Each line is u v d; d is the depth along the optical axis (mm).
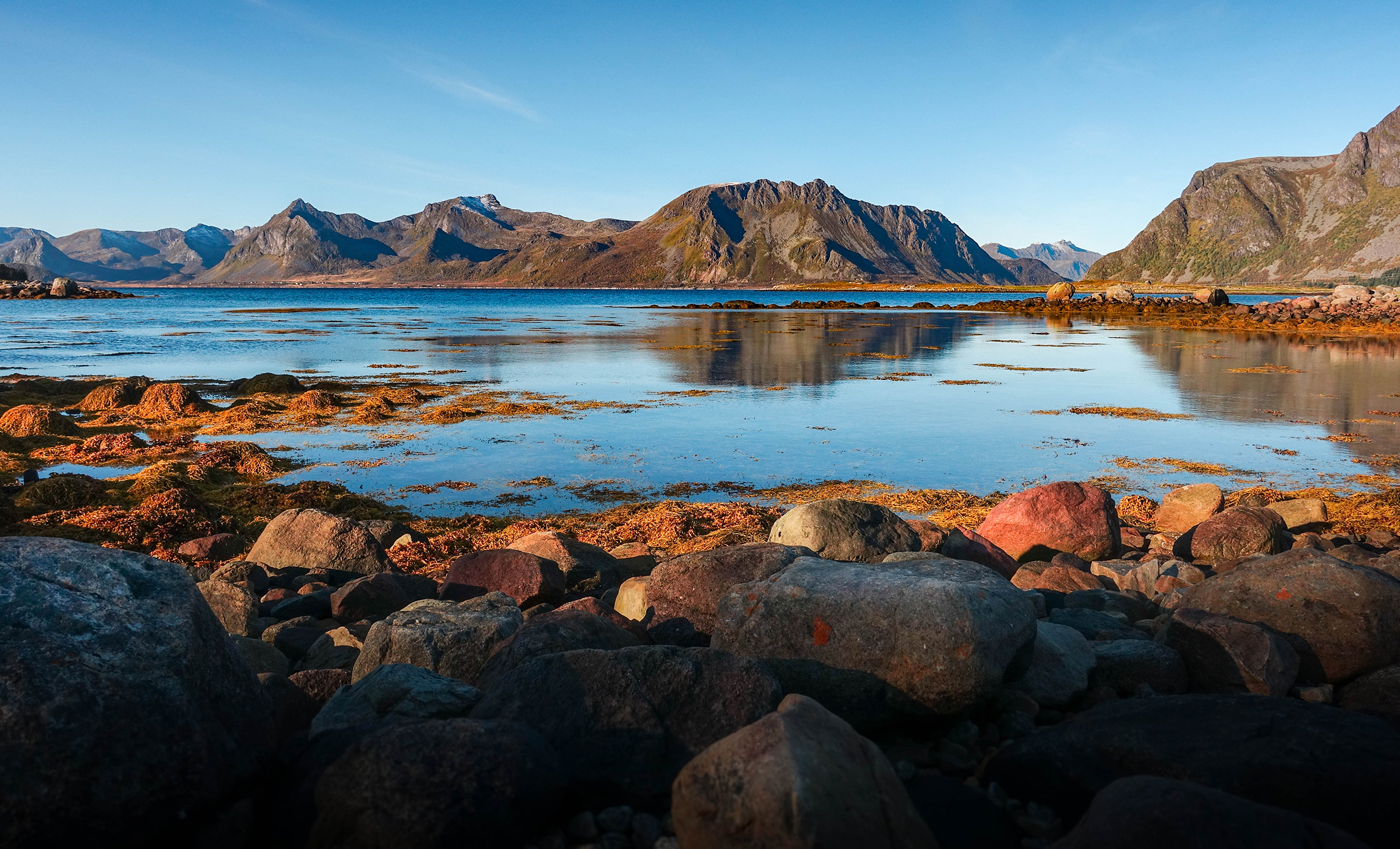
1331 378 35656
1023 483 17672
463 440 22344
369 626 8039
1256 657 5863
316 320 92500
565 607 7227
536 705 4859
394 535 13273
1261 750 4270
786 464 19516
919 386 33656
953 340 61094
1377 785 3996
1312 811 3975
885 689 5215
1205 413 26562
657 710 4738
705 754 3861
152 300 162125
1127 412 26594
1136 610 8289
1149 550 12461
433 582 10266
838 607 5520
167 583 4516
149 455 20578
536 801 4055
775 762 3582
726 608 5957
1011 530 11477
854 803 3566
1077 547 11203
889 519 9445
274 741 4543
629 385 34250
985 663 5121
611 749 4586
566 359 46156
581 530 14070
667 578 7316
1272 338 61750
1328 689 5941
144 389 28297
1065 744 4613
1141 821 3445
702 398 30125
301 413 26312
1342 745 4262
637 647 5117
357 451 21000
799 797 3434
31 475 17062
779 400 29672
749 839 3473
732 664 5000
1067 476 18281
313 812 3990
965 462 19609
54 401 28750
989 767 4809
